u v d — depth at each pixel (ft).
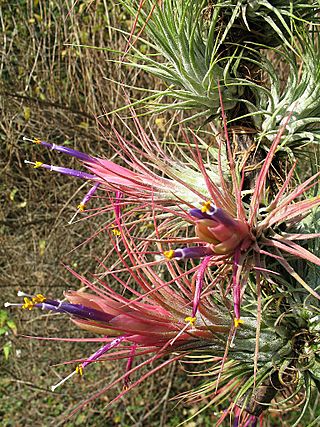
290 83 0.93
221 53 0.91
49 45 2.72
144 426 2.84
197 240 0.77
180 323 0.83
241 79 0.88
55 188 2.81
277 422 2.51
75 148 2.66
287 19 0.91
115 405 2.85
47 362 2.96
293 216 0.82
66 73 2.77
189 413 2.82
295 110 0.91
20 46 2.81
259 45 0.88
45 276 2.87
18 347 2.93
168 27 0.88
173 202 0.89
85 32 2.57
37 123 2.81
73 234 2.79
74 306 0.77
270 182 0.95
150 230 2.01
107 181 0.88
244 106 0.94
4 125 2.85
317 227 0.96
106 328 0.78
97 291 0.83
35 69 2.78
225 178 0.93
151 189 0.86
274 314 0.92
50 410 2.93
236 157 0.96
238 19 0.90
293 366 0.93
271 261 0.88
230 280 0.85
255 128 0.94
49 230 2.85
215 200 0.81
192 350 0.87
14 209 2.95
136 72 2.41
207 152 0.95
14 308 2.95
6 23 2.95
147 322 0.81
